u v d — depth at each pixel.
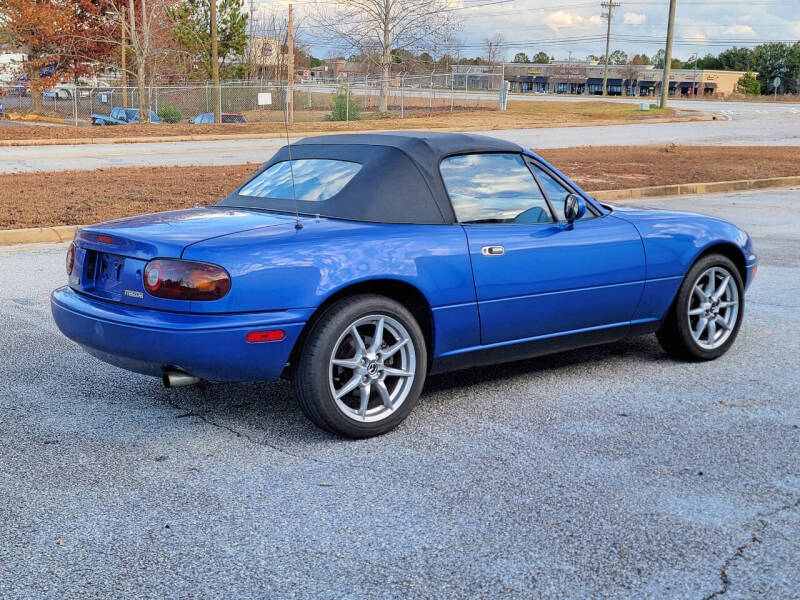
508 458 4.09
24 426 4.48
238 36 47.25
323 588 2.93
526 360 5.85
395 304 4.31
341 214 4.50
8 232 10.20
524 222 4.89
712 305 5.71
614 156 22.28
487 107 49.34
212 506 3.55
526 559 3.13
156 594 2.88
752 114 48.47
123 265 4.23
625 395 5.07
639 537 3.30
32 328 6.48
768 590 2.94
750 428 4.53
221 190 14.52
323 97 56.00
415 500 3.62
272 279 4.00
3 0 44.09
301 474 3.89
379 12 45.91
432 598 2.87
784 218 12.94
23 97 50.84
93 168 19.17
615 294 5.18
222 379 4.09
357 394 4.41
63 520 3.41
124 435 4.37
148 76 44.41
